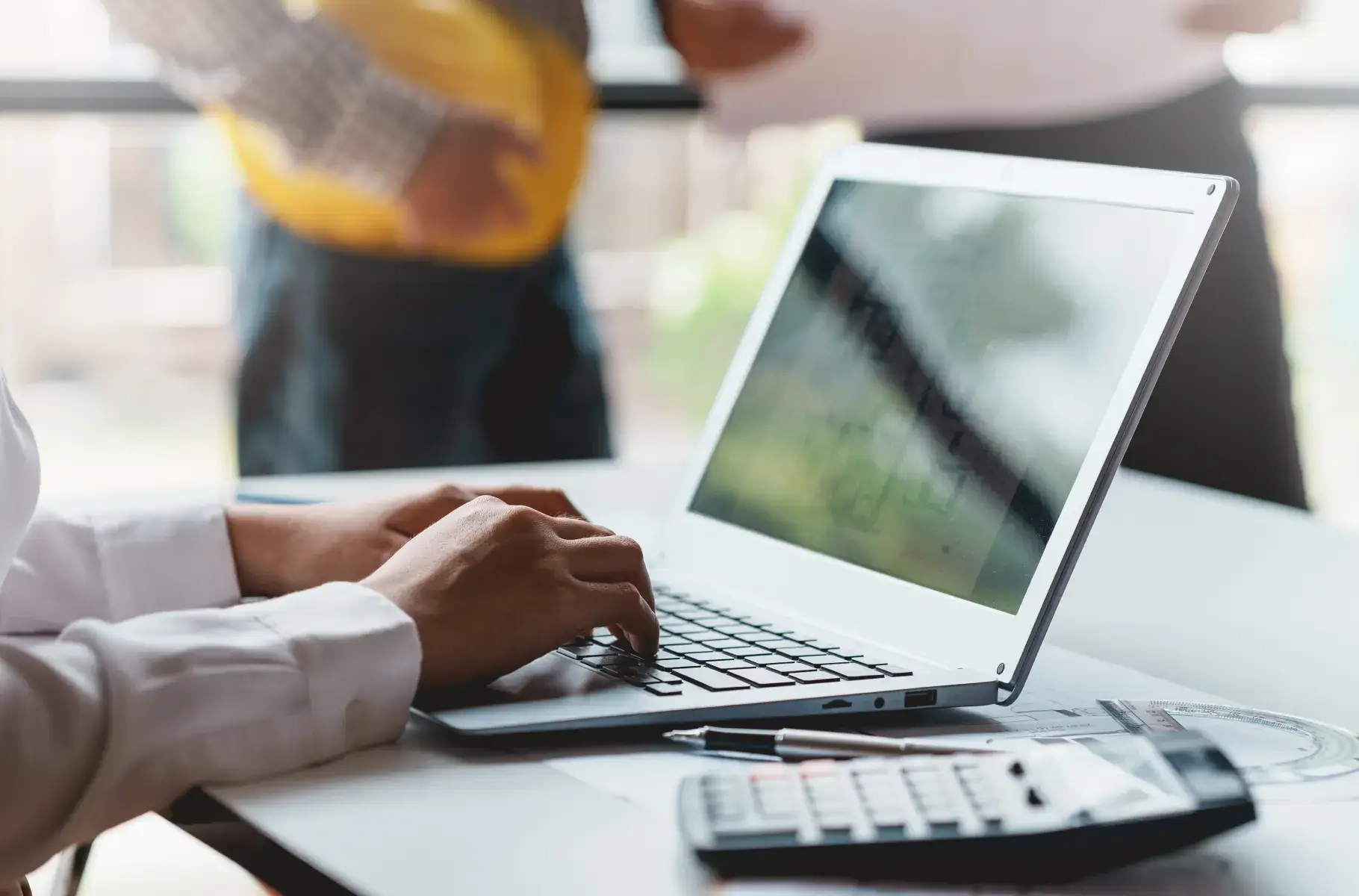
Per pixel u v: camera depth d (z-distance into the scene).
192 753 0.52
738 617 0.76
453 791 0.52
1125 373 0.65
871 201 0.85
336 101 1.82
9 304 3.88
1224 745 0.60
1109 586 0.91
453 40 1.85
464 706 0.59
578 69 1.97
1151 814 0.44
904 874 0.44
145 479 4.00
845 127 2.21
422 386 1.99
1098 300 0.68
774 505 0.82
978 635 0.66
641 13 2.15
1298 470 1.83
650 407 4.23
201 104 1.91
